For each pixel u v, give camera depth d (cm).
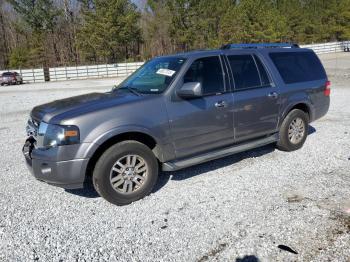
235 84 485
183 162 439
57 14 5975
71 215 383
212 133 460
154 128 406
